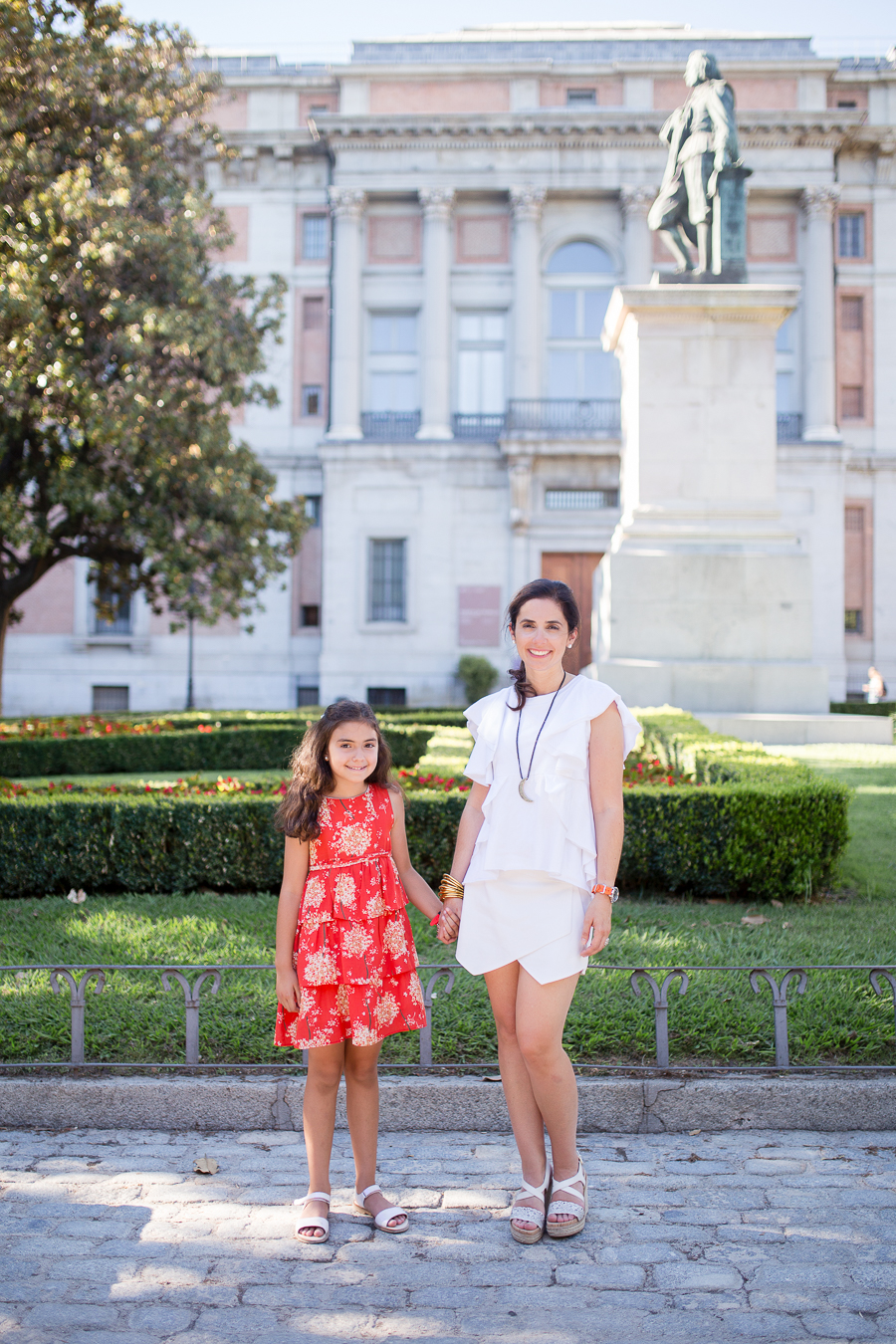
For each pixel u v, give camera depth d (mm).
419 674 30656
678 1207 3297
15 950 5562
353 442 30766
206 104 18812
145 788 7941
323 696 30781
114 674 31953
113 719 18266
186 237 16781
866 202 32625
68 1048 4359
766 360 13391
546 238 31781
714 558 13141
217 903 6586
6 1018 4523
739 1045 4215
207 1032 4352
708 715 12555
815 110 30547
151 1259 2982
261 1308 2740
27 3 15320
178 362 17328
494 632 30688
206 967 4152
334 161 32125
